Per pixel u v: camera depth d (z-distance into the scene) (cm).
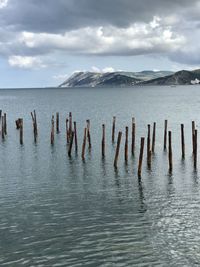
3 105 14062
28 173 3509
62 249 1856
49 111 10825
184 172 3450
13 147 4884
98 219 2255
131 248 1859
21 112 10538
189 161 3891
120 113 9619
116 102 14900
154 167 3650
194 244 1894
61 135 5838
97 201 2619
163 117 8356
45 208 2470
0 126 7106
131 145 4638
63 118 8550
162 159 3994
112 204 2548
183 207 2467
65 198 2700
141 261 1731
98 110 10812
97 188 2964
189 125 6769
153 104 13075
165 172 3459
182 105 12219
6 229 2106
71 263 1720
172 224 2162
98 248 1861
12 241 1947
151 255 1786
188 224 2158
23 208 2472
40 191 2889
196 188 2928
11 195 2783
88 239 1964
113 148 4631
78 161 3981
